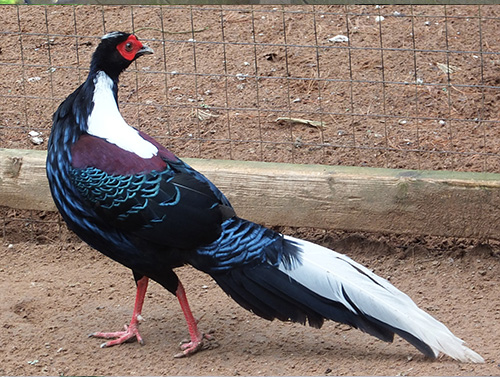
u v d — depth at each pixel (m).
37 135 7.86
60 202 5.14
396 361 4.97
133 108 8.25
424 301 5.73
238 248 4.90
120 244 5.04
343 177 6.24
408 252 6.37
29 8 10.03
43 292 5.97
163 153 5.12
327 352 5.14
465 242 6.38
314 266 4.84
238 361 5.06
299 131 7.85
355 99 8.28
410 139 7.55
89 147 4.98
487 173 6.19
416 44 9.04
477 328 5.32
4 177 6.72
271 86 8.55
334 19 9.62
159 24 9.57
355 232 6.53
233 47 9.17
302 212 6.36
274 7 9.89
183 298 5.17
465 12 9.56
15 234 6.89
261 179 6.37
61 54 9.17
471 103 8.09
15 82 8.68
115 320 5.60
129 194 4.86
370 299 4.74
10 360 5.09
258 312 4.95
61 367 5.02
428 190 6.10
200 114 8.10
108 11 9.93
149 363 5.06
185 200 4.88
